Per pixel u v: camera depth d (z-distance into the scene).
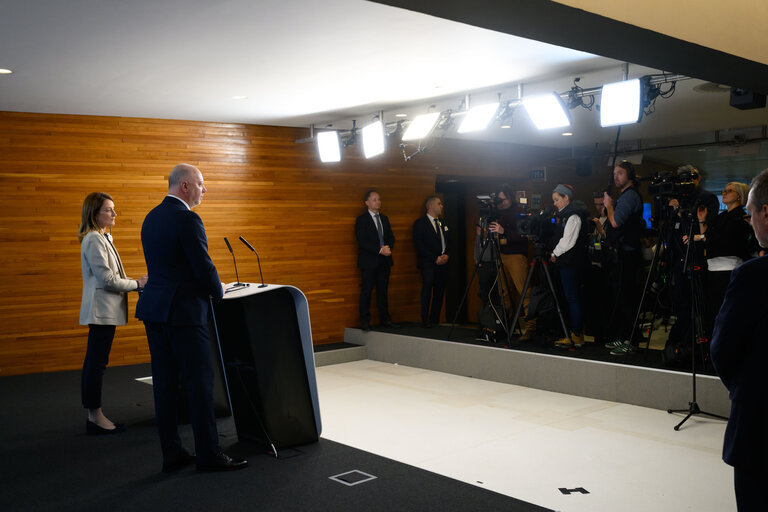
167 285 3.57
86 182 6.84
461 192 10.14
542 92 6.05
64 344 6.77
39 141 6.64
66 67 4.88
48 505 3.27
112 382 6.20
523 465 4.01
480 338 7.07
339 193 8.30
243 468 3.80
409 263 8.87
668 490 3.57
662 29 3.44
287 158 7.93
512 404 5.54
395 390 6.15
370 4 3.65
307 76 5.32
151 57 4.66
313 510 3.19
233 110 6.77
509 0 2.86
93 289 4.39
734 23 3.97
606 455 4.17
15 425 4.78
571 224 6.20
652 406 5.30
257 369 4.08
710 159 10.45
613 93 4.96
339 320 8.30
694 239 5.12
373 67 5.07
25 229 6.59
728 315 2.03
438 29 4.13
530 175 10.41
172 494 3.41
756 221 2.01
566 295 6.35
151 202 7.18
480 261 6.88
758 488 1.98
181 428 4.73
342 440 4.56
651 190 5.32
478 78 5.48
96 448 4.21
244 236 7.67
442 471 3.91
